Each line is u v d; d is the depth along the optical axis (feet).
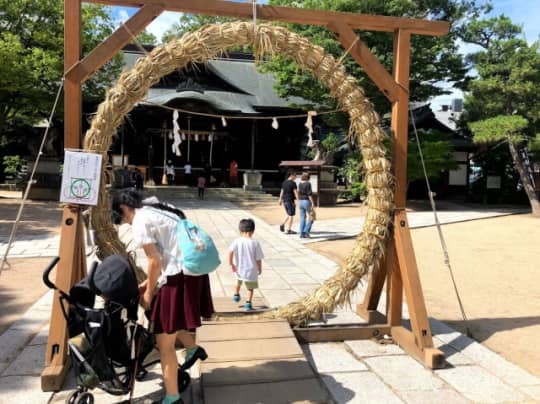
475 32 58.13
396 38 13.65
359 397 10.25
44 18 53.16
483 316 16.88
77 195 11.33
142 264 23.58
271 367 11.07
